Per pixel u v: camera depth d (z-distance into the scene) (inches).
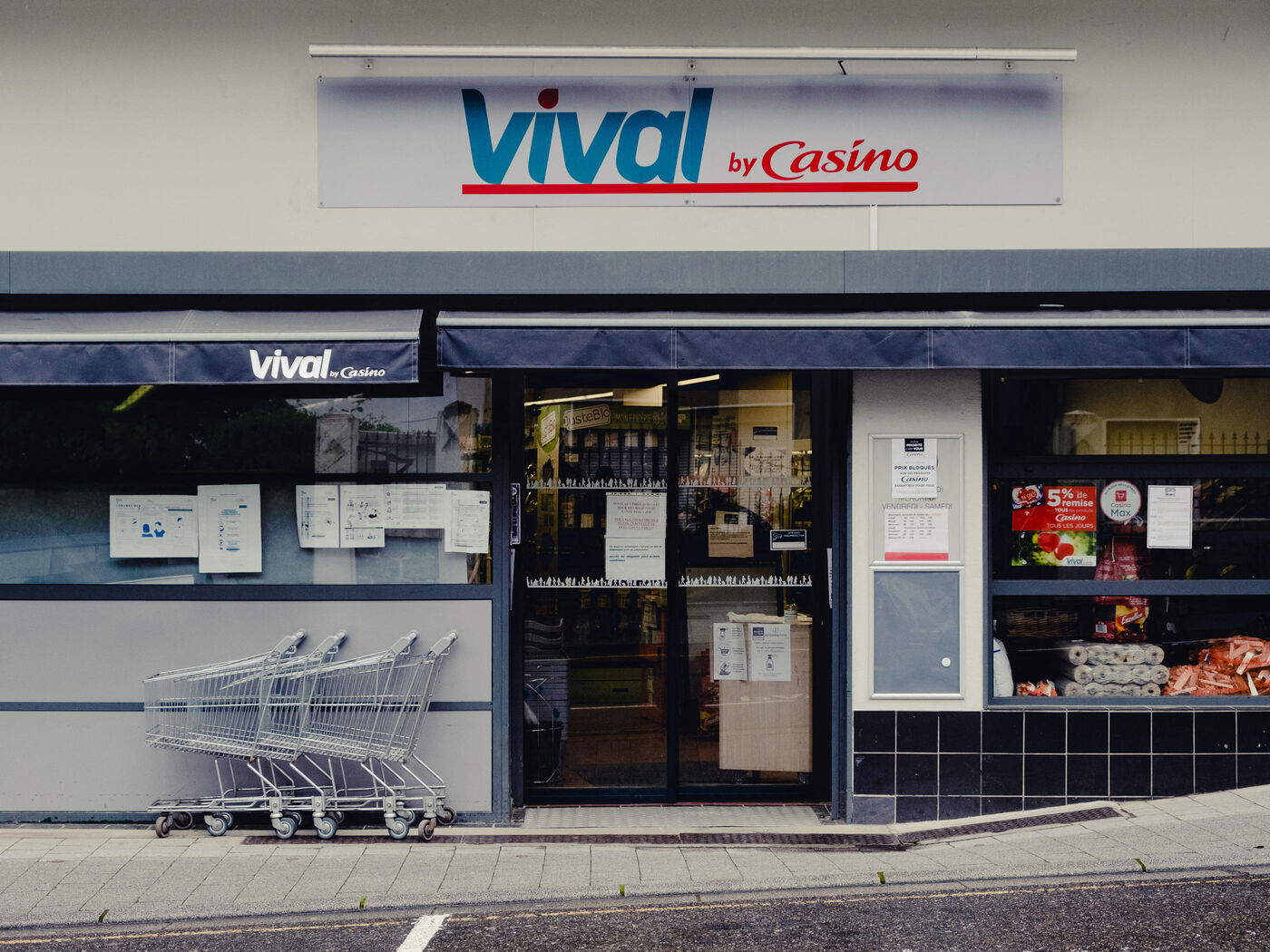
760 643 289.9
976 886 223.0
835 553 275.4
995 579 281.4
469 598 269.3
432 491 272.7
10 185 269.6
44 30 270.2
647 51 266.8
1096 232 272.7
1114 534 283.6
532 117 271.3
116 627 267.4
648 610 290.2
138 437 272.4
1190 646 283.4
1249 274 263.1
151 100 270.2
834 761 275.7
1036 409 281.9
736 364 248.1
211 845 248.8
